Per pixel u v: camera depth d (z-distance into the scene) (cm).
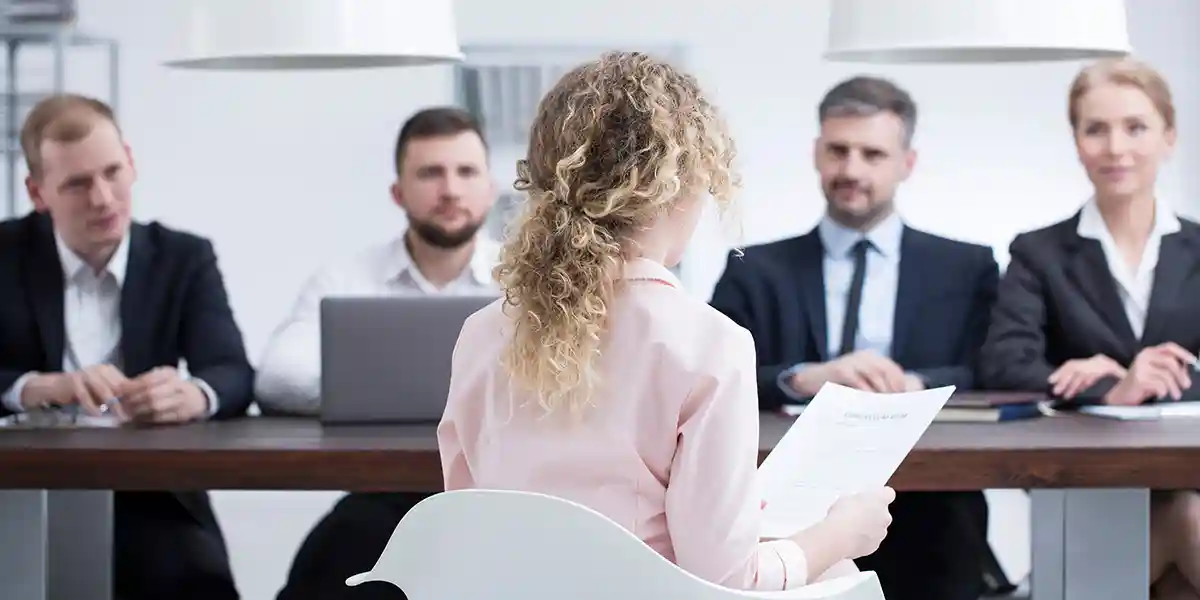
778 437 257
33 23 536
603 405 157
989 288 343
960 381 318
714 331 156
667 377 155
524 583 149
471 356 172
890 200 345
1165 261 329
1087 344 326
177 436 264
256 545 513
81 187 324
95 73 550
